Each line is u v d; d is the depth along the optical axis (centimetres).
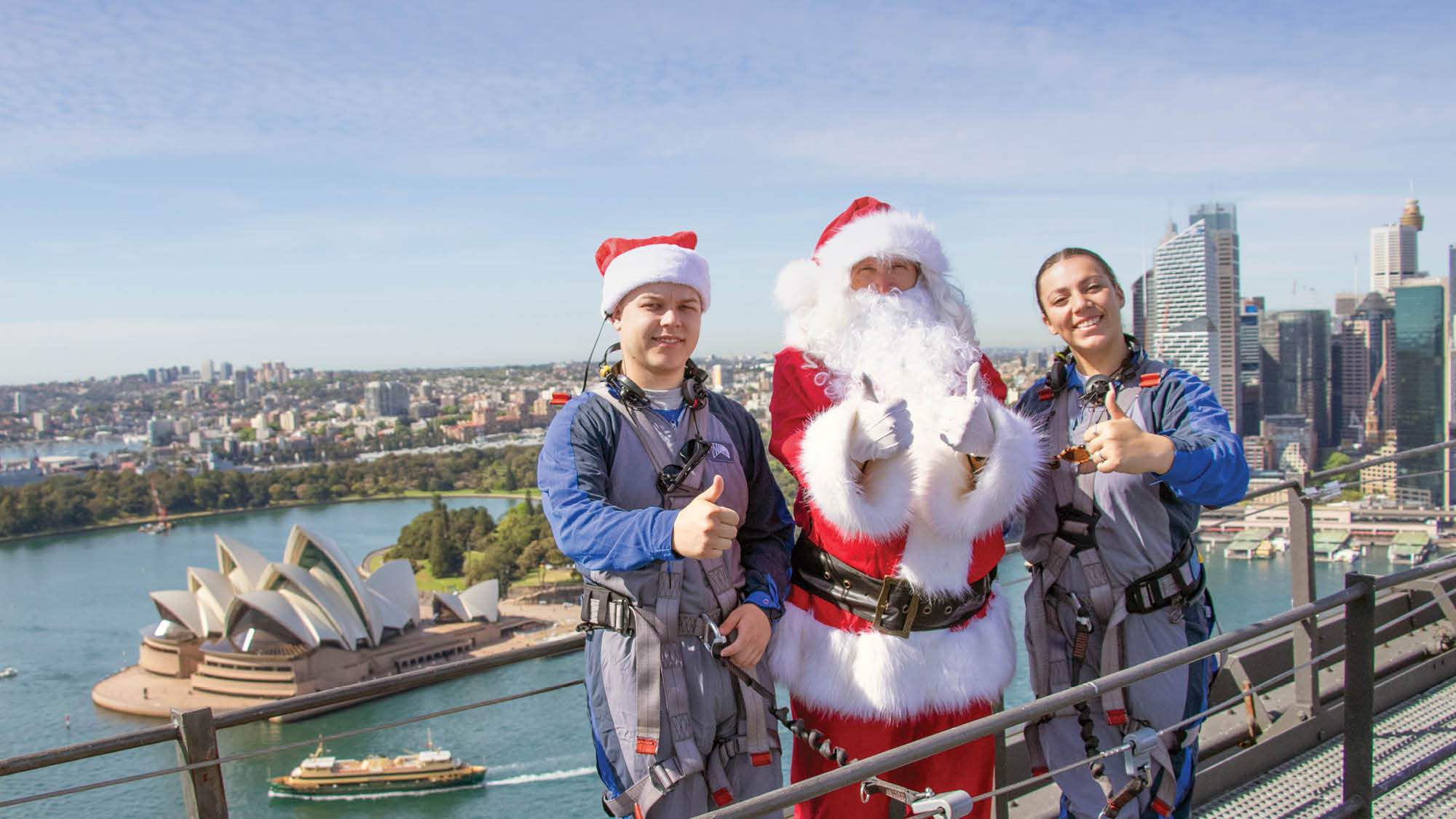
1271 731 360
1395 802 316
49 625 5316
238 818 2317
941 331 213
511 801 2194
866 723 203
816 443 189
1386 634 462
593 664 193
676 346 199
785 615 214
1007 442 191
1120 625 220
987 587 214
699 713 188
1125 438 191
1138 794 208
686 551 168
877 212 226
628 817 190
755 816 132
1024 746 322
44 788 2408
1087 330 227
